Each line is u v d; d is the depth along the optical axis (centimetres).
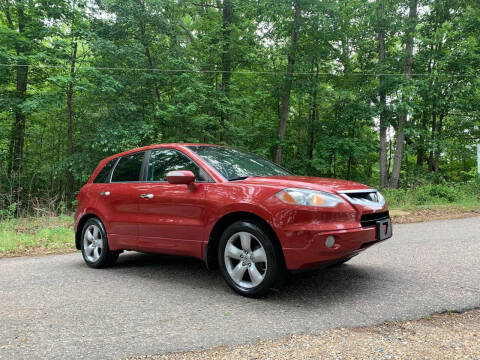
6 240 764
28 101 1662
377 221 366
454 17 2141
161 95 2105
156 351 246
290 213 332
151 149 487
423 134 2142
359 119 2161
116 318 312
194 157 428
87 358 238
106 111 1889
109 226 496
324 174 2722
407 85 1953
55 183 2291
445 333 262
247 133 2189
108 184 516
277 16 1966
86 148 1972
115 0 1802
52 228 952
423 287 376
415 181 2181
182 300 360
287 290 381
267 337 263
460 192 1612
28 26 1819
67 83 1672
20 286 431
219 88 2062
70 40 1830
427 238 688
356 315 302
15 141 2112
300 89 2106
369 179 2958
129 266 531
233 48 2022
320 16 1877
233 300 356
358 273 442
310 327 279
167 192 428
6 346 260
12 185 1869
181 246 410
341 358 227
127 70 1898
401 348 239
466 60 2048
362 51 2339
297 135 2627
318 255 323
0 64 1669
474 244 608
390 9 2012
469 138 2314
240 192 368
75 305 351
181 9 2002
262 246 348
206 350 245
